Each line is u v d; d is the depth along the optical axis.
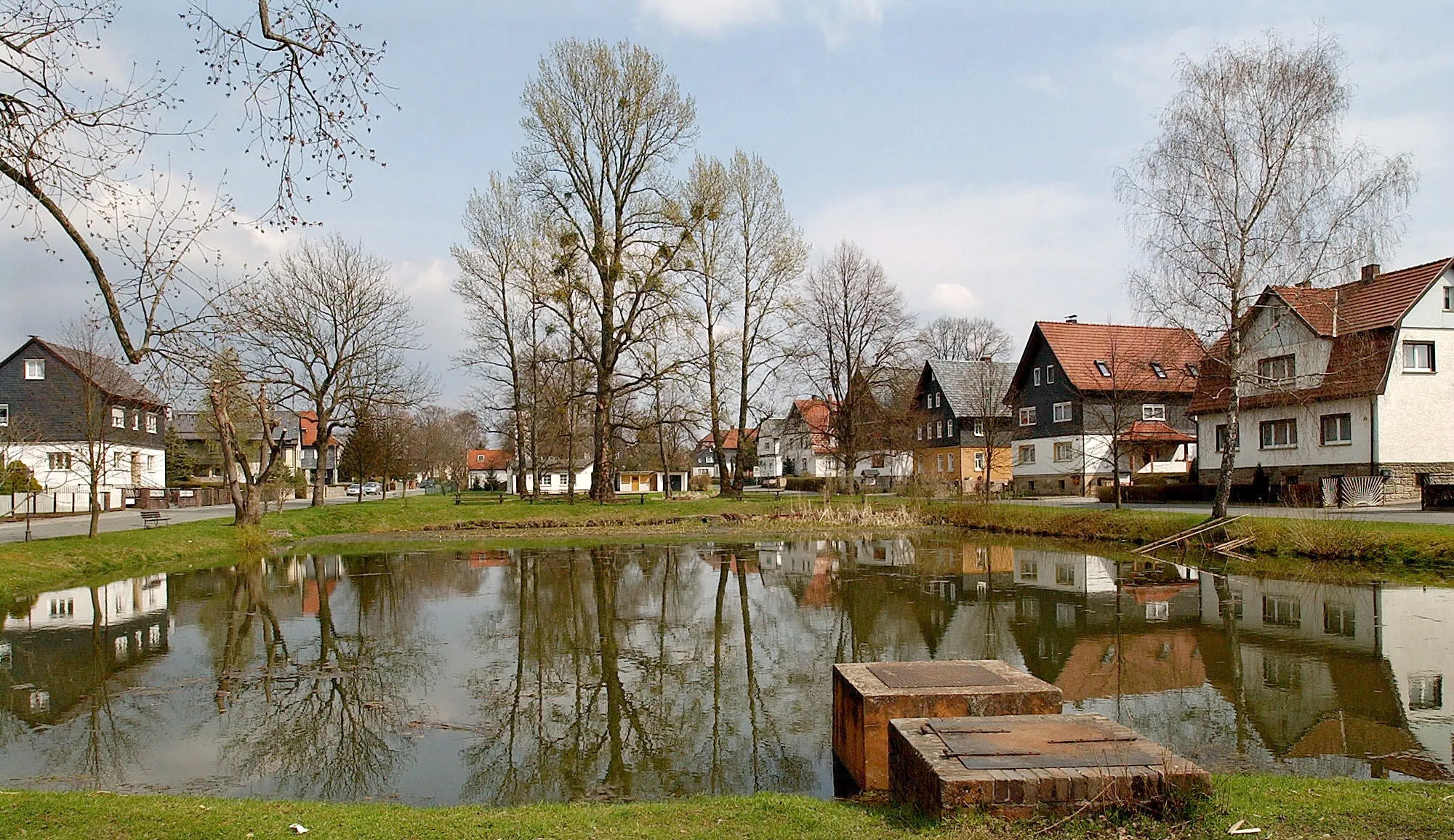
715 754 8.74
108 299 7.98
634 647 13.70
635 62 36.34
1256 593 17.88
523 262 41.62
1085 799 4.92
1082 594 18.27
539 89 35.69
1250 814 5.13
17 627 15.50
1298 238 22.78
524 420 50.09
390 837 5.43
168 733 9.43
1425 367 30.69
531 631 14.99
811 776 8.09
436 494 70.38
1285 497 32.22
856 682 7.37
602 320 37.12
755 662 12.65
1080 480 46.50
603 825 5.62
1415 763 8.11
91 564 22.50
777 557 25.91
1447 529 20.62
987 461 42.91
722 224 41.06
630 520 35.94
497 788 7.82
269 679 11.80
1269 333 33.06
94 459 27.39
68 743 9.08
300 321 36.78
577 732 9.46
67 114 7.76
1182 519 26.36
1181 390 46.44
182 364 8.44
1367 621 14.75
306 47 7.64
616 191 36.84
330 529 34.03
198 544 27.00
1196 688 10.90
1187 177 23.67
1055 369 48.97
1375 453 30.17
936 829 4.87
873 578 21.14
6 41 7.43
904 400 52.84
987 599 17.91
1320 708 9.94
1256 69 23.14
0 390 43.28
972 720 6.04
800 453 86.12
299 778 8.07
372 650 13.49
